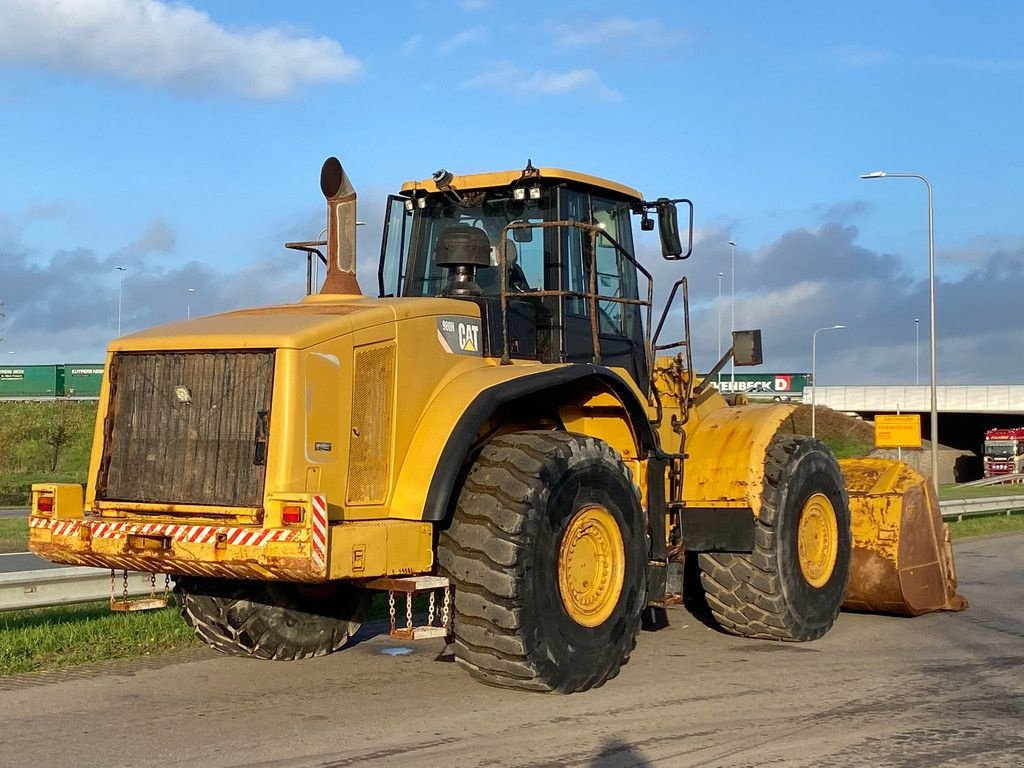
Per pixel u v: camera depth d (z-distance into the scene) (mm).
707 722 5914
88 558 6164
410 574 6156
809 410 47469
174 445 6125
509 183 7586
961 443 71688
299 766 5094
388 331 6355
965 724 5895
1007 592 11375
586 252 7762
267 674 7102
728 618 8266
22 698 6426
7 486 29656
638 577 6922
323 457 5957
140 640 8000
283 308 6715
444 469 6191
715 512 8078
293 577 5637
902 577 9266
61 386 51500
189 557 5824
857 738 5605
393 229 8242
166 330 6383
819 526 8648
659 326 8180
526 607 6129
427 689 6688
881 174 28312
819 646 8180
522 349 7312
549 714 6055
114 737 5598
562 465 6414
